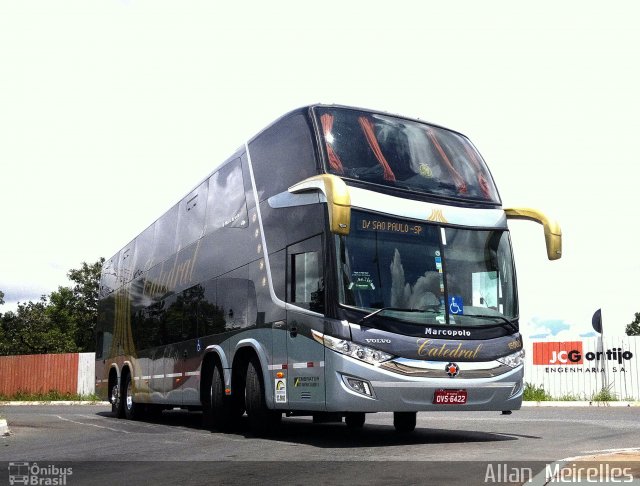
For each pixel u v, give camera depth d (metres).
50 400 35.41
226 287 12.95
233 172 13.32
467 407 9.92
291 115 11.33
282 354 10.73
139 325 18.11
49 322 59.81
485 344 10.18
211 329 13.41
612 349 25.28
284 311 10.75
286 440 10.95
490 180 11.49
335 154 10.25
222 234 13.44
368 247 9.90
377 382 9.44
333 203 9.23
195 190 15.33
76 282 62.00
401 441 10.47
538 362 26.25
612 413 17.53
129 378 18.72
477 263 10.60
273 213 11.41
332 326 9.57
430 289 10.09
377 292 9.77
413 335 9.76
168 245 16.62
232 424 12.78
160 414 18.69
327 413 11.61
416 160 10.83
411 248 10.17
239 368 12.43
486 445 9.61
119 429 14.59
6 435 13.16
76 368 36.12
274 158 11.66
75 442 11.62
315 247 10.11
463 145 11.57
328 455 8.74
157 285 17.00
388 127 10.94
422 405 9.67
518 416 16.59
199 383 13.73
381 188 10.27
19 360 37.88
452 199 10.82
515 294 10.81
